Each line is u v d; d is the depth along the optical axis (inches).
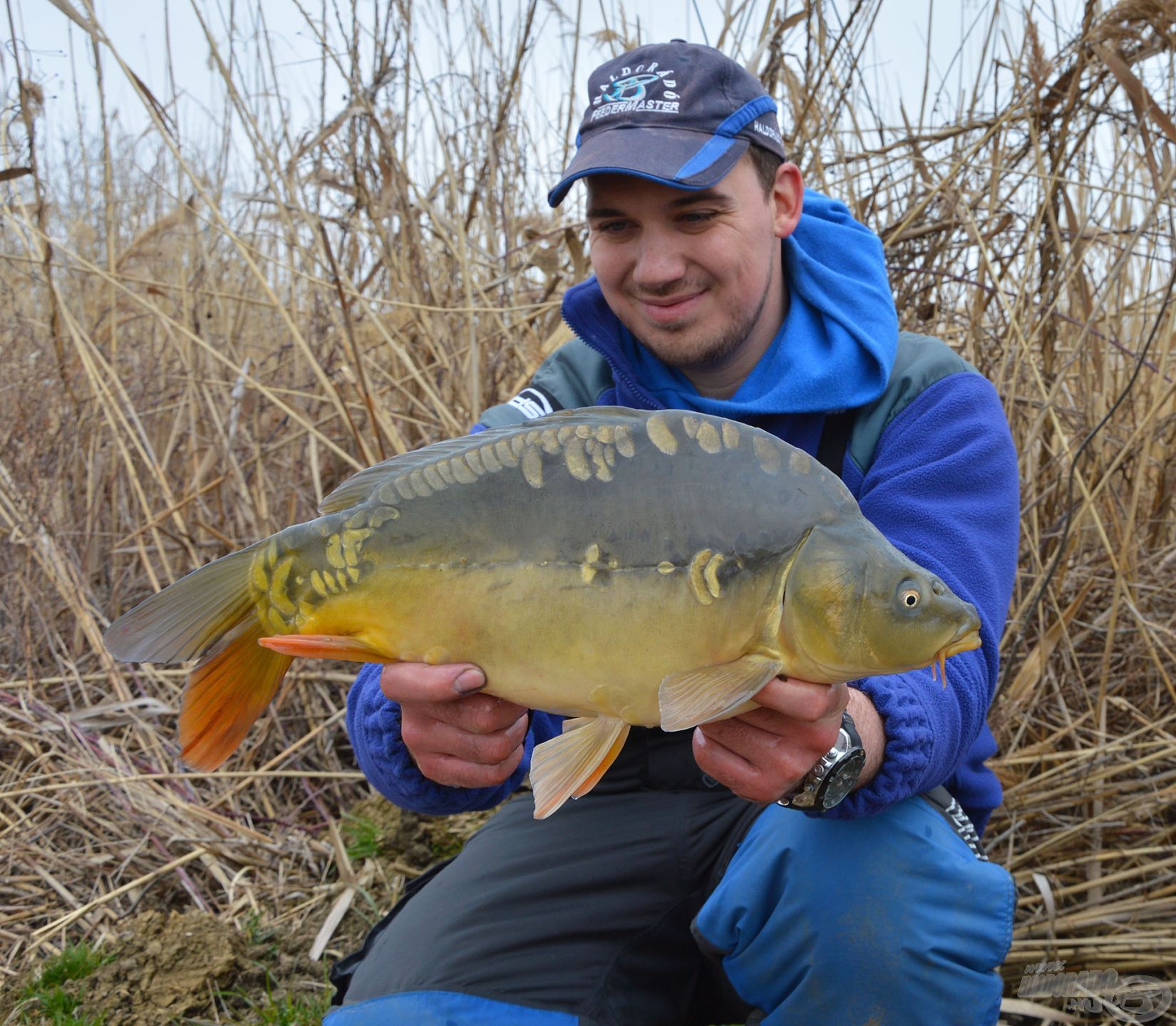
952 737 66.2
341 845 102.7
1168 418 111.8
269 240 157.6
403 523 54.1
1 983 89.7
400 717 71.0
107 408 130.0
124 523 144.2
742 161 79.3
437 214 138.4
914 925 64.7
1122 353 117.6
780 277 86.7
